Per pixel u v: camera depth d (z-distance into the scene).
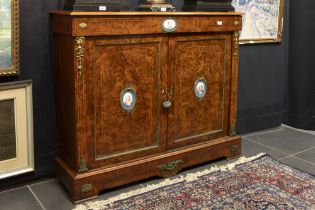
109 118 2.91
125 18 2.78
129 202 2.85
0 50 2.84
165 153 3.22
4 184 3.04
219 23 3.28
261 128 4.54
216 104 3.46
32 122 3.05
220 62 3.40
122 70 2.89
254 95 4.41
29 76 3.03
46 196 2.96
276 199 2.91
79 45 2.65
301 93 4.53
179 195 2.95
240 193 2.99
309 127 4.54
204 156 3.43
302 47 4.44
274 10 4.35
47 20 3.03
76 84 2.71
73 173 2.86
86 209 2.75
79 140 2.80
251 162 3.55
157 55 3.03
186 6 3.42
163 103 3.12
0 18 2.79
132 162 3.05
